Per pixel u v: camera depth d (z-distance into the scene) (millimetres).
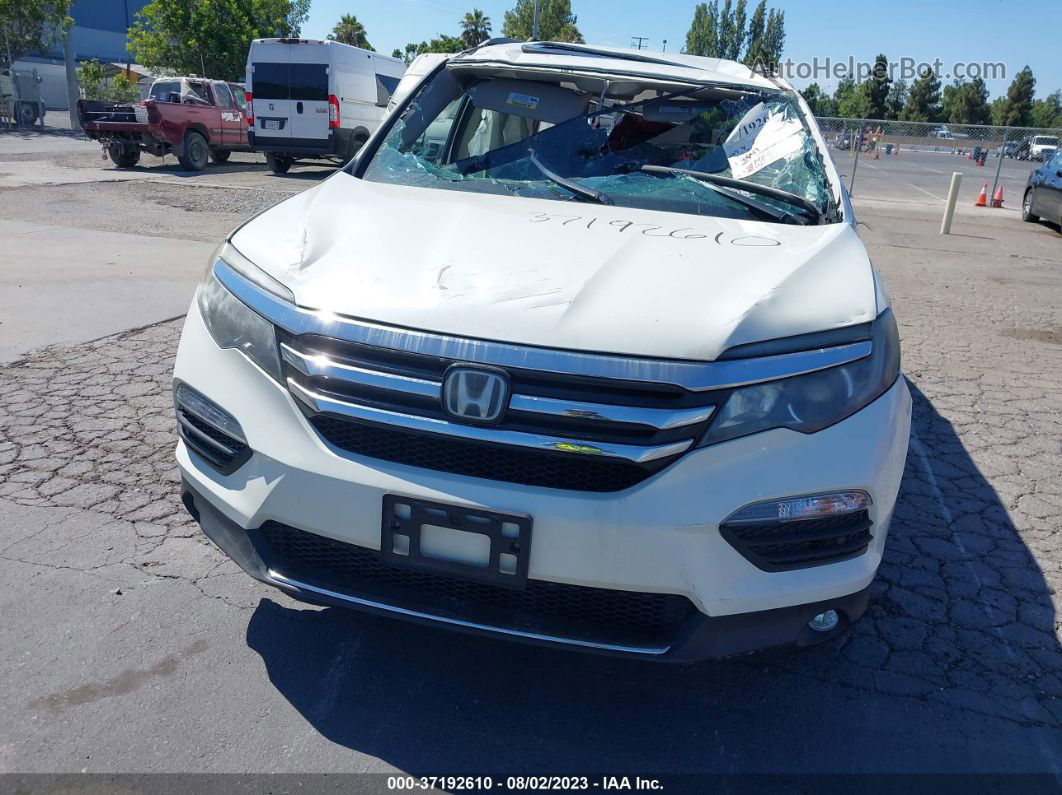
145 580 3062
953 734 2525
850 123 24469
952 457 4629
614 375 2074
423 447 2160
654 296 2312
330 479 2182
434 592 2279
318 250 2582
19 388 4816
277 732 2389
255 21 32812
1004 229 16250
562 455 2074
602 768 2338
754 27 71375
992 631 3057
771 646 2270
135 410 4590
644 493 2074
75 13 63094
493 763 2332
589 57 4004
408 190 3258
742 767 2365
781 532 2180
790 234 2934
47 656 2633
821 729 2525
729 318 2232
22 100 32344
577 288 2330
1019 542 3715
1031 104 87688
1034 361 6680
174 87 18391
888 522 2381
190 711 2443
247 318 2395
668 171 3420
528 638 2189
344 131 17219
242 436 2312
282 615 2918
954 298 9125
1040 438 4965
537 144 3572
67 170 17062
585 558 2084
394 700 2549
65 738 2311
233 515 2365
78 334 5855
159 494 3691
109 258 8367
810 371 2197
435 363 2125
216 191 14484
